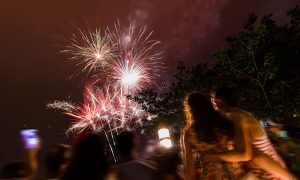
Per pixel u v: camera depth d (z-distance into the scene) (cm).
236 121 421
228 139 415
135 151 389
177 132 1633
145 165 380
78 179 335
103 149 347
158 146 469
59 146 387
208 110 419
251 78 1496
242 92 1539
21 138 390
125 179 366
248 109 1530
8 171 387
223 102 438
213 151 412
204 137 413
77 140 346
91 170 337
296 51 1498
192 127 420
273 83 1523
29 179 380
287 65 1529
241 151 410
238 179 414
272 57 1386
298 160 502
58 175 380
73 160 341
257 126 425
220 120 420
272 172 425
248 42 1468
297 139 512
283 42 1524
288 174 433
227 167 413
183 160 423
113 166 374
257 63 1527
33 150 387
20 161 392
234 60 1523
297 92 1473
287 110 1464
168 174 393
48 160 386
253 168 427
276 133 525
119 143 385
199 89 1678
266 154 424
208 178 411
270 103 1499
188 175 416
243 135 415
